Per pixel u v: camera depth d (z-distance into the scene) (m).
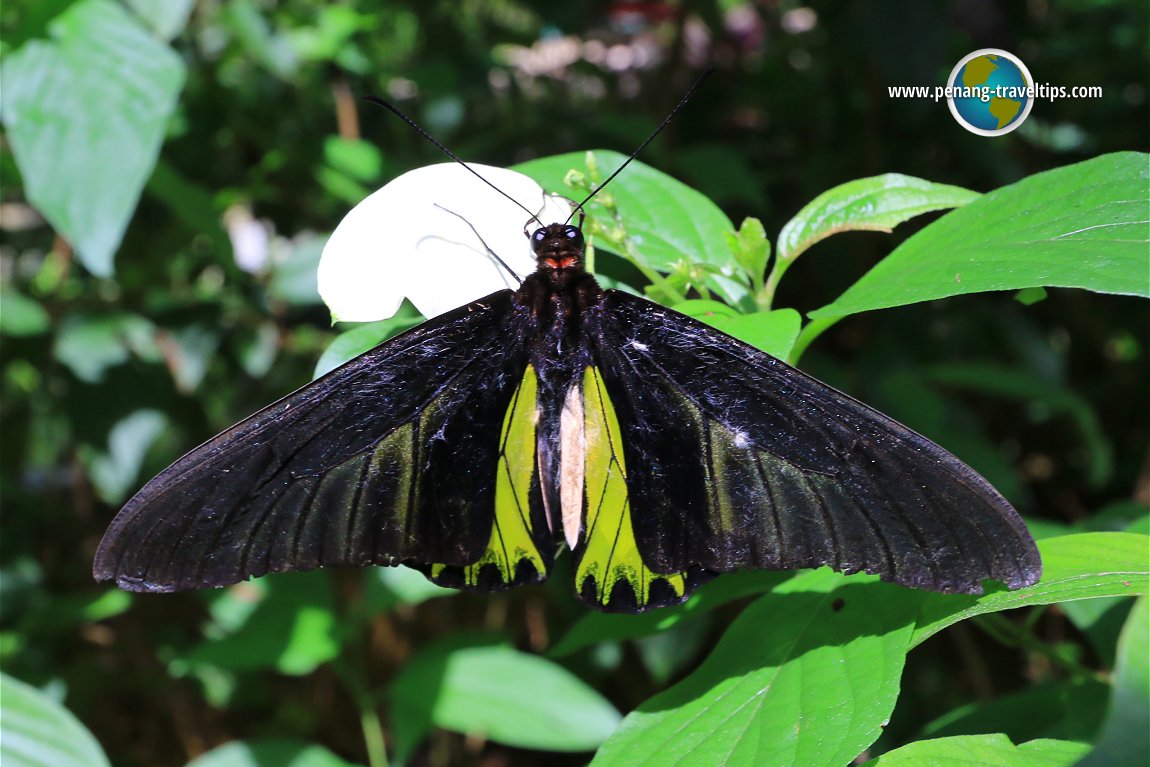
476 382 0.53
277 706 0.95
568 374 0.53
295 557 0.51
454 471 0.53
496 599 0.92
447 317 0.53
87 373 0.79
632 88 1.12
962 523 0.50
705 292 0.56
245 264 0.88
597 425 0.53
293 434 0.52
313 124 0.91
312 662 0.67
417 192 0.54
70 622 0.80
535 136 0.93
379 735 0.68
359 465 0.52
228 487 0.51
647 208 0.58
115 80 0.61
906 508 0.50
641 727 0.52
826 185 0.94
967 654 0.82
